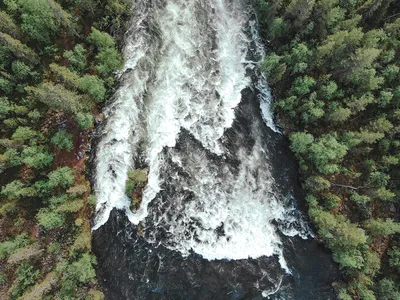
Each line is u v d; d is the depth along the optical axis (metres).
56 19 38.81
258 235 43.94
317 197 43.78
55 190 39.03
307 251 43.75
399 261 41.25
